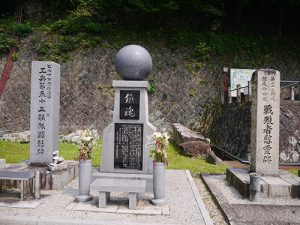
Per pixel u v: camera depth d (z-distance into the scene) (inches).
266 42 721.0
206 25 749.3
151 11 683.4
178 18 734.5
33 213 205.6
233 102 563.2
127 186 216.7
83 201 233.0
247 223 197.3
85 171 236.8
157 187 231.8
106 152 285.3
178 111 647.1
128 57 284.5
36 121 309.3
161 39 691.4
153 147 280.1
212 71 676.1
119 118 286.4
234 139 512.4
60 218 195.6
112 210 214.4
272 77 296.7
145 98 286.8
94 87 645.9
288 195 259.0
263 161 296.0
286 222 199.6
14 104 629.3
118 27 700.0
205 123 645.3
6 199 235.5
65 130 619.2
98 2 714.2
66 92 640.4
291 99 512.7
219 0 729.0
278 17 787.4
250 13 794.2
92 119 627.2
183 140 472.1
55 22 693.3
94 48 669.9
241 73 649.0
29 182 245.0
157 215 207.3
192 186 288.8
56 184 270.7
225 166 404.8
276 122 296.5
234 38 713.6
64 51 667.4
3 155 394.3
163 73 665.0
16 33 681.0
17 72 650.8
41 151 309.1
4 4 743.7
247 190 257.3
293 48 722.2
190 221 197.3
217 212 229.8
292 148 457.7
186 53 683.4
